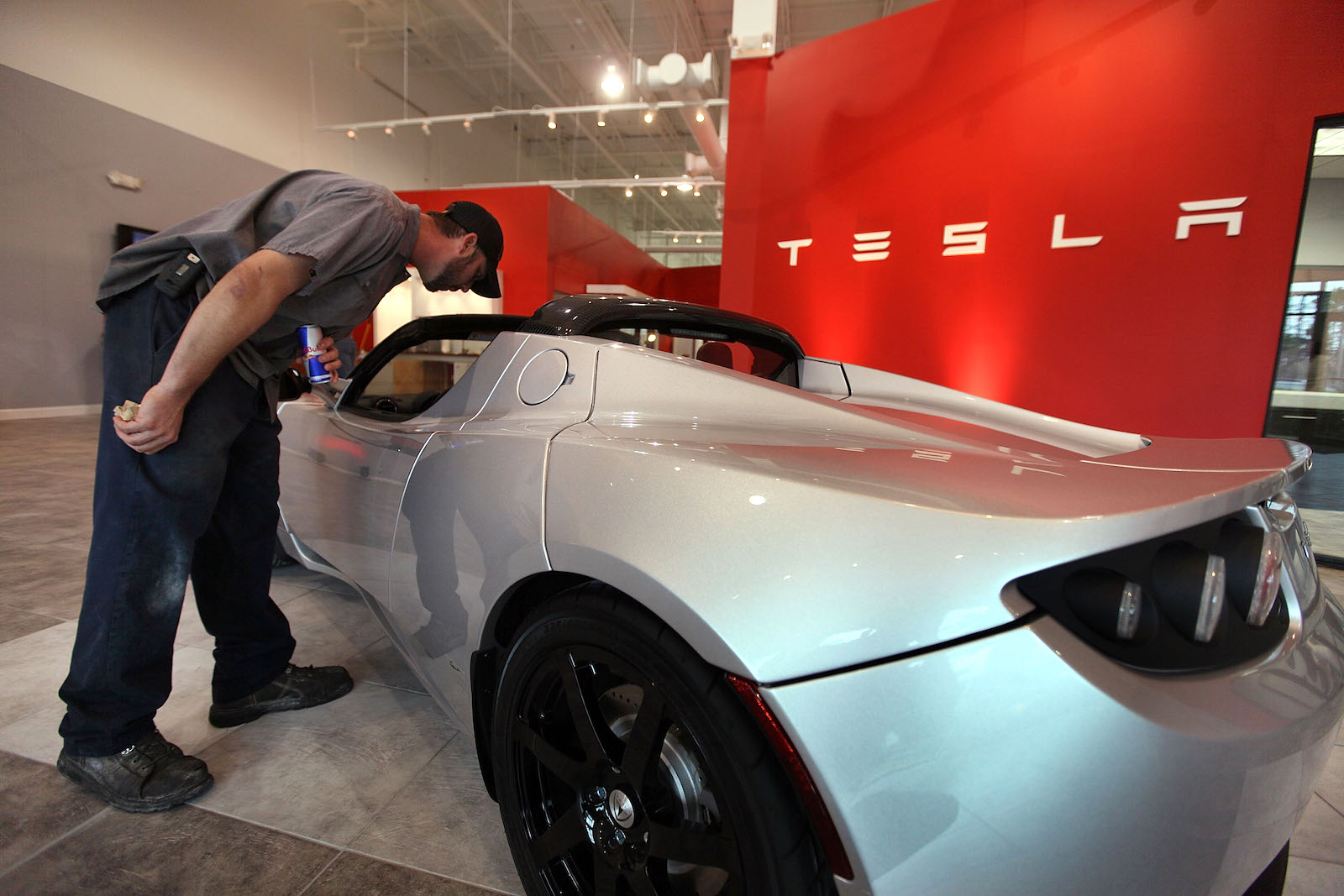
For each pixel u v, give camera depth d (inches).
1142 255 145.6
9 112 275.3
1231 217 135.9
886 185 180.5
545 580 38.0
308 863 41.7
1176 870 22.3
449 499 43.9
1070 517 23.1
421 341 73.4
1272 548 25.1
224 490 53.3
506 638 41.6
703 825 30.0
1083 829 21.4
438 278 54.5
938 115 169.8
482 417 47.8
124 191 315.3
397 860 42.3
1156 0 139.1
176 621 48.3
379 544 53.7
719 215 805.2
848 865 23.8
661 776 31.3
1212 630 23.0
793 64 195.3
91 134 301.3
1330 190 163.3
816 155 193.2
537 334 48.8
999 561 23.1
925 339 177.3
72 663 46.2
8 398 282.0
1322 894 42.6
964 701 22.3
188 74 341.7
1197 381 142.6
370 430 59.0
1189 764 21.6
